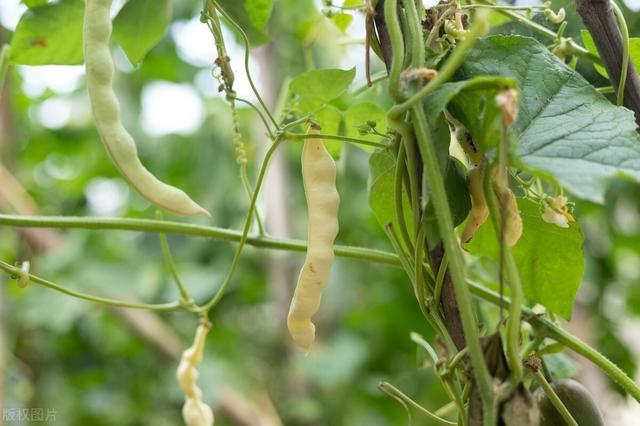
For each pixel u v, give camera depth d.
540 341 0.72
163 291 1.76
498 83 0.58
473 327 0.57
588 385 1.17
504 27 0.86
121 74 2.00
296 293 0.67
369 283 1.88
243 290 1.90
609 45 0.69
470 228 0.65
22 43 0.86
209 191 1.85
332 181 0.68
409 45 0.62
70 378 2.06
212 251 1.86
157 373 2.09
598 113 0.63
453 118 0.64
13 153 1.72
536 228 0.74
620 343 1.65
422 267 0.66
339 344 1.78
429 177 0.58
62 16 0.85
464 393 0.64
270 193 1.72
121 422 2.02
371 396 1.83
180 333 1.91
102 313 1.87
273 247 0.79
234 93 0.75
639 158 0.59
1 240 1.72
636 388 0.70
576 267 0.75
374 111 0.86
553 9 0.85
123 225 0.78
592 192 0.56
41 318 1.72
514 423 0.57
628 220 1.66
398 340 1.86
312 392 1.77
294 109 0.84
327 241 0.67
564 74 0.65
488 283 0.94
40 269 1.73
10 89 1.71
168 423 2.03
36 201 2.10
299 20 1.53
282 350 1.88
